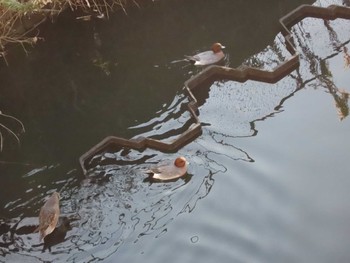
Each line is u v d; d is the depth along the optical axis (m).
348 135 5.34
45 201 5.10
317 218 4.67
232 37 6.78
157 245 4.58
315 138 5.37
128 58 6.57
